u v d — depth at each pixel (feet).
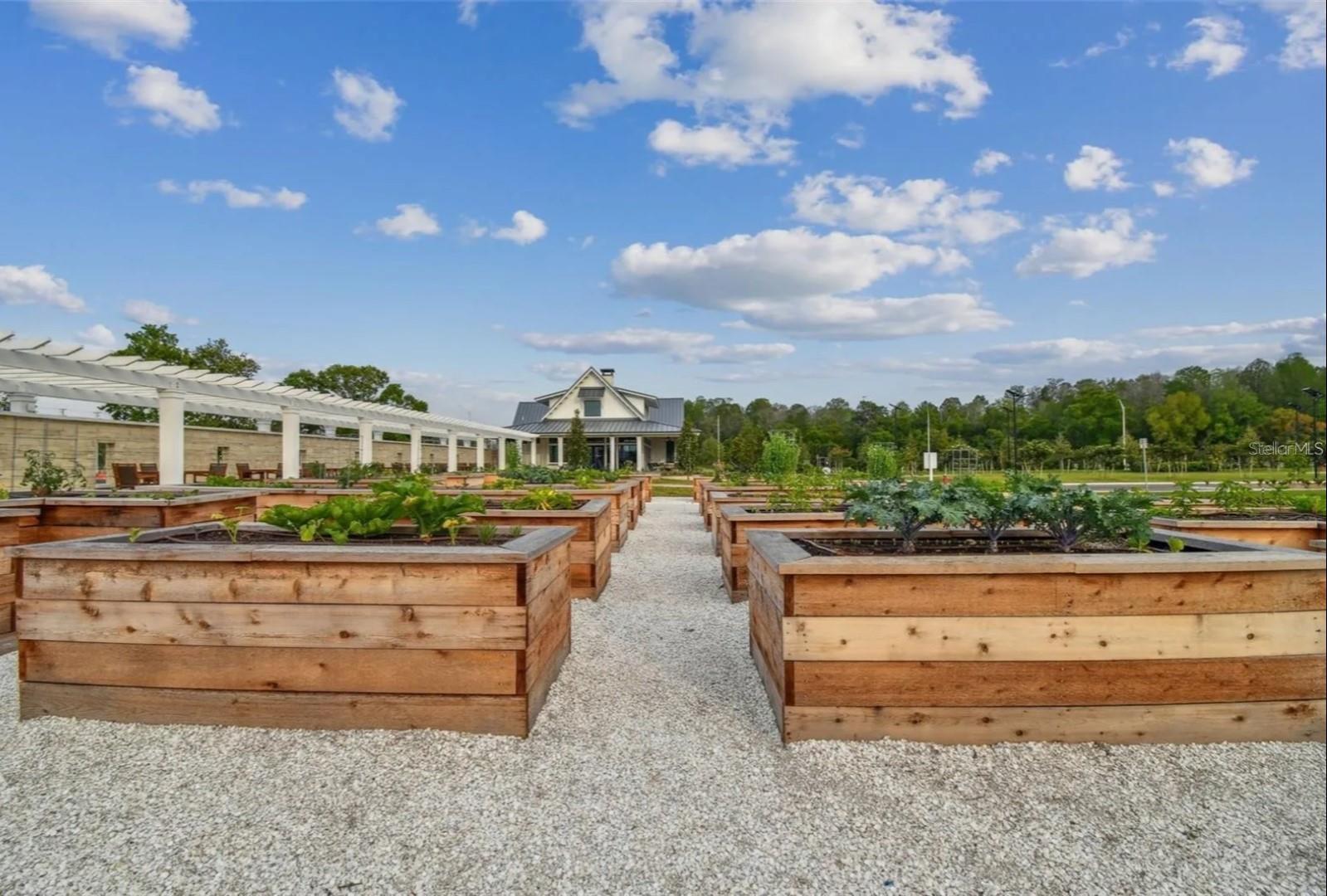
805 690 8.23
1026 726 8.09
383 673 8.46
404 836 6.38
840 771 7.63
